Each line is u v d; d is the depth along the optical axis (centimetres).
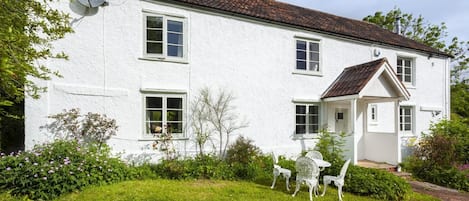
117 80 909
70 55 847
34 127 806
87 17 873
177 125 999
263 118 1142
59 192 652
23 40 391
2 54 339
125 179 795
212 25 1057
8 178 636
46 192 639
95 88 877
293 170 905
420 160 1179
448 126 1277
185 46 1009
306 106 1247
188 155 995
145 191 684
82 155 745
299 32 1238
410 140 1371
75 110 844
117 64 909
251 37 1131
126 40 925
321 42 1288
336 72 1322
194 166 897
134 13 939
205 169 893
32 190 633
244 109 1105
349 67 1338
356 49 1387
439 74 1648
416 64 1555
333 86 1273
